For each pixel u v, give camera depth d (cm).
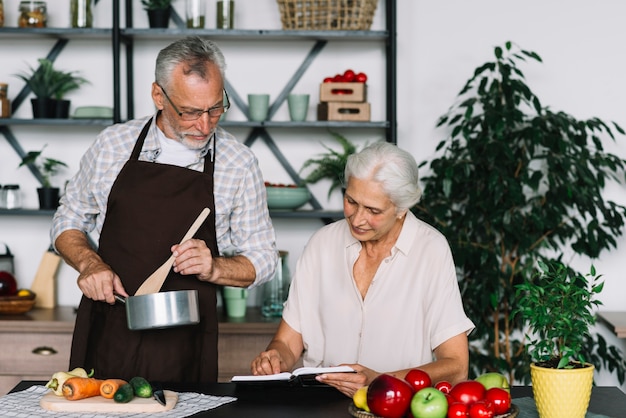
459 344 214
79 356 244
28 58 381
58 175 384
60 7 380
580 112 375
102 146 247
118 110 351
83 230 258
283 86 380
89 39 380
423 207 347
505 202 342
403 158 207
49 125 380
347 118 356
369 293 222
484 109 340
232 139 252
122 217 242
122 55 379
